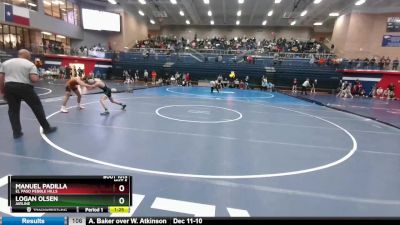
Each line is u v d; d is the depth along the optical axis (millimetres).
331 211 2957
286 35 38406
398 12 24094
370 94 21984
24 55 5137
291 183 3678
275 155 4922
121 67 28172
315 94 21453
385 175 4129
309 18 32344
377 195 3406
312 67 24375
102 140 5398
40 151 4543
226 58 26953
